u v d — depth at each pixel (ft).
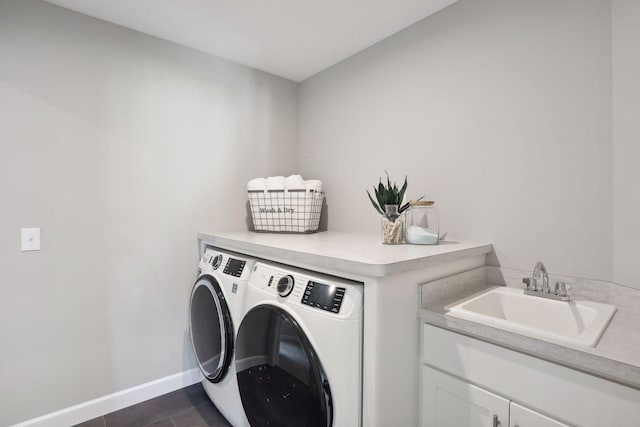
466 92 5.21
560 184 4.28
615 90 3.80
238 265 5.28
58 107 5.27
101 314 5.74
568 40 4.17
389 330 3.40
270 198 6.83
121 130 5.89
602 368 2.53
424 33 5.76
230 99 7.32
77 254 5.49
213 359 5.44
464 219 5.28
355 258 3.55
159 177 6.34
